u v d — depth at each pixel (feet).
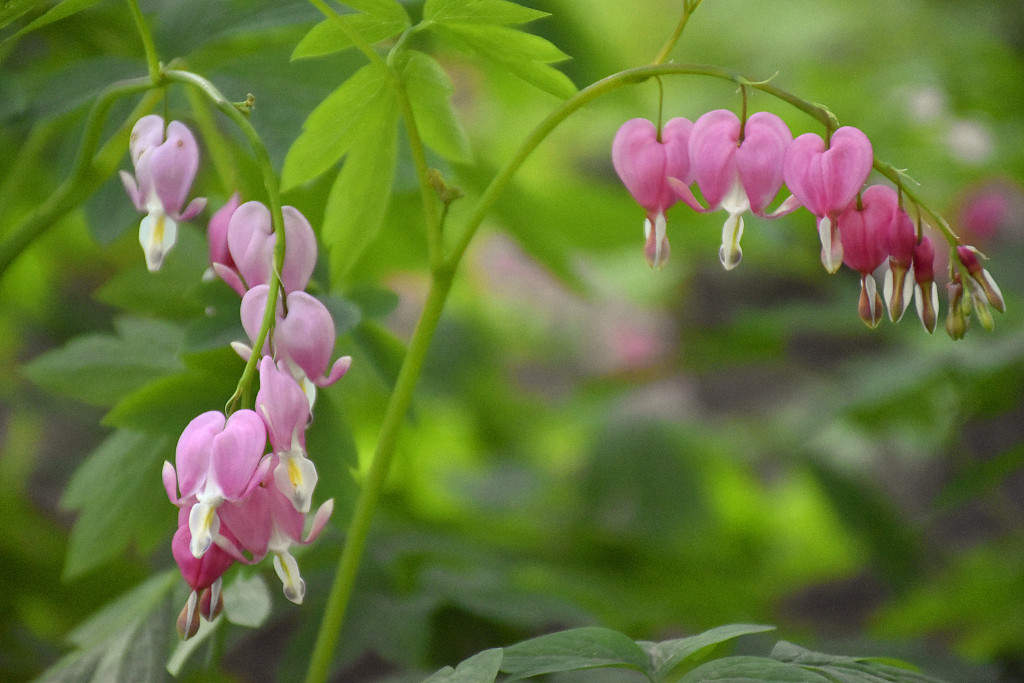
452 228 7.44
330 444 5.03
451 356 9.09
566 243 8.43
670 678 4.85
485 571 5.93
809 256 9.18
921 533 8.28
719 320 13.60
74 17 5.45
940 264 8.34
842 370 8.64
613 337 12.77
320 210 5.28
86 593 6.22
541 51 4.90
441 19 4.89
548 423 11.12
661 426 8.85
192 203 4.78
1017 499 11.24
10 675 5.56
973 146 8.36
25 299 8.45
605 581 7.09
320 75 5.12
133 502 5.11
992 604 6.79
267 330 4.71
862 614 10.55
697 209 4.78
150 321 5.24
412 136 4.89
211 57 5.17
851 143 4.75
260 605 5.05
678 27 4.84
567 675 5.09
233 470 4.65
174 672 5.04
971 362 6.73
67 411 7.86
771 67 13.58
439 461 10.68
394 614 5.40
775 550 9.94
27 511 7.02
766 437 10.36
